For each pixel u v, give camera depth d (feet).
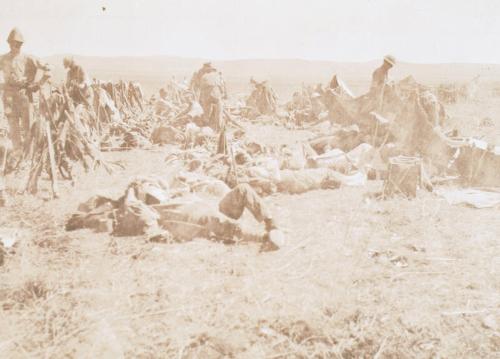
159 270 14.32
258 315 11.85
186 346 10.73
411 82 45.91
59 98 25.61
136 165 29.86
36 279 13.85
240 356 10.38
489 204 20.44
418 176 21.91
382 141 30.01
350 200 21.61
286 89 130.00
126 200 17.83
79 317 11.86
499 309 12.01
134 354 10.46
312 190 23.43
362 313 11.91
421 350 10.46
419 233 17.33
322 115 51.34
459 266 14.58
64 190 23.85
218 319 11.69
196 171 25.93
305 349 10.59
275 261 14.98
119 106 62.28
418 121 26.20
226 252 15.69
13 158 27.14
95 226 17.89
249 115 59.31
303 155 28.43
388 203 21.04
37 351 10.56
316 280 13.65
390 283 13.52
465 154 24.54
